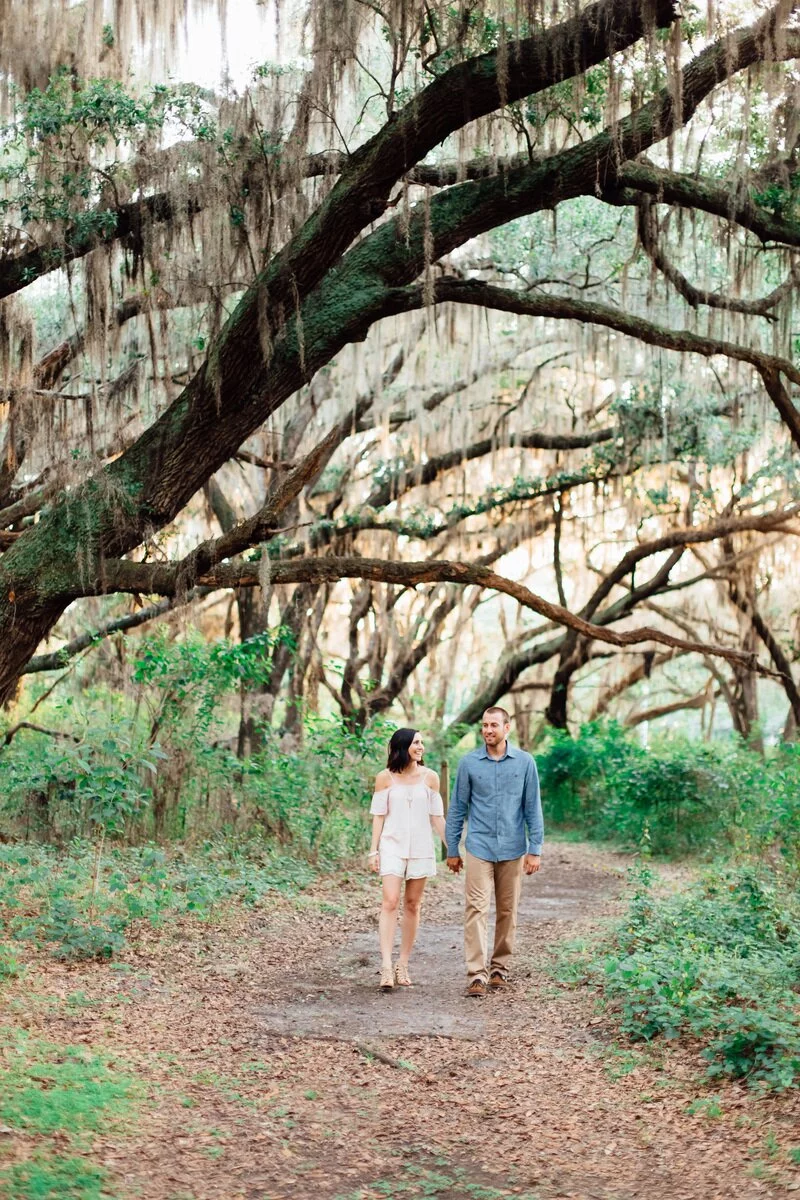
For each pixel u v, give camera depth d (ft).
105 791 31.48
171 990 23.76
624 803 56.44
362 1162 15.35
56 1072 17.61
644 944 26.61
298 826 43.29
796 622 84.17
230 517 63.87
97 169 33.73
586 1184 14.67
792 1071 17.29
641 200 36.09
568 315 34.53
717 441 66.64
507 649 87.81
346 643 105.60
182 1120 16.39
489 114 33.14
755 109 38.11
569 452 77.82
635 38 29.32
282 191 33.27
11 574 31.81
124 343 51.44
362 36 37.47
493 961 25.81
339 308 32.55
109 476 32.12
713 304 40.91
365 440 78.13
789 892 34.99
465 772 26.25
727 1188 14.21
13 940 26.37
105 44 37.65
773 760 58.44
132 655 46.09
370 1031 21.72
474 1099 17.99
